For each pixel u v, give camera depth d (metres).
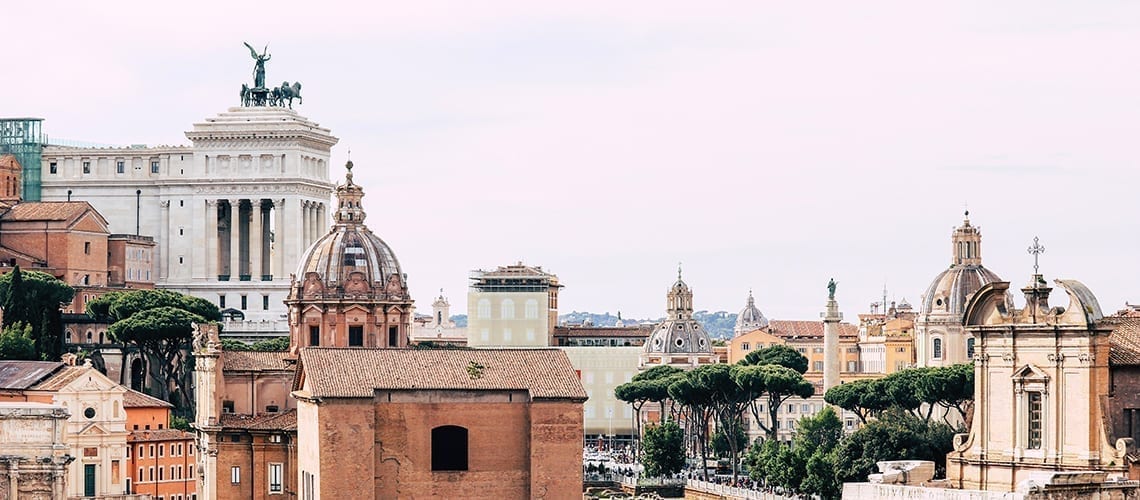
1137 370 149.62
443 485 175.12
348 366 175.75
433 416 174.88
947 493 134.00
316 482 172.88
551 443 176.25
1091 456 146.62
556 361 181.25
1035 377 149.75
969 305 154.38
